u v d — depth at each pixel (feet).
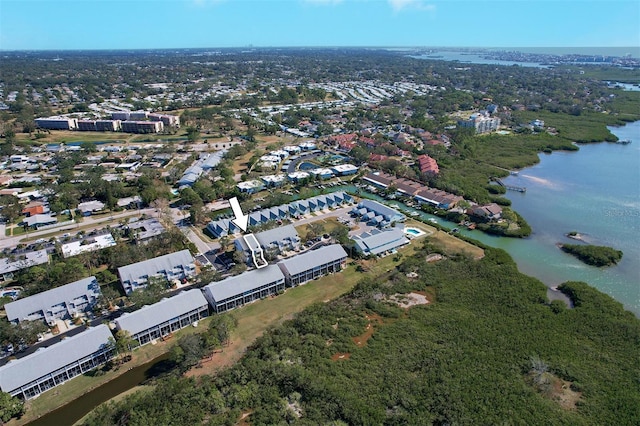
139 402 241.96
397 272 397.80
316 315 328.49
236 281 351.46
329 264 399.24
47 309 323.16
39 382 258.78
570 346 297.12
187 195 551.18
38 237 465.47
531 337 305.32
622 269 417.49
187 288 370.53
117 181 616.39
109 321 327.26
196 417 236.02
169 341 308.19
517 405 244.42
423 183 654.53
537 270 416.26
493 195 618.44
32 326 300.61
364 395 252.01
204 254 428.56
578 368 275.18
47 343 305.12
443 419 236.43
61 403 254.88
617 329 315.37
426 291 371.97
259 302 355.97
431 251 440.45
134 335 296.51
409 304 352.49
